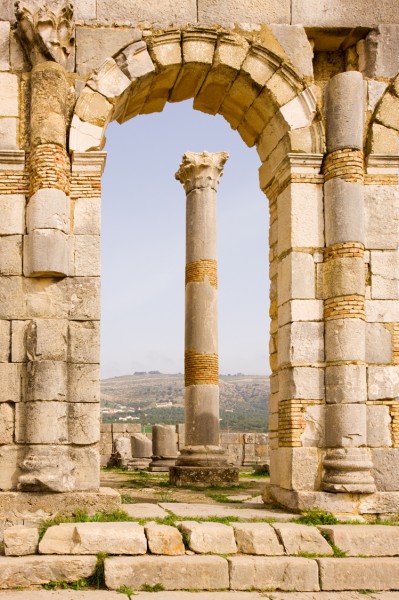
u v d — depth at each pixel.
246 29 14.66
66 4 13.72
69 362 13.02
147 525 11.19
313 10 14.84
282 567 10.46
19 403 12.91
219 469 21.31
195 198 23.80
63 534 10.75
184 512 12.92
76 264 13.34
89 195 13.58
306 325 13.97
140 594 9.85
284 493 13.82
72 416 12.85
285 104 14.56
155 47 14.33
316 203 14.34
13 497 12.20
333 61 15.49
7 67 13.87
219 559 10.48
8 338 13.05
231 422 153.12
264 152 15.84
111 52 14.16
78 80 13.99
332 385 13.69
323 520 12.45
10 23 14.01
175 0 14.55
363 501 13.22
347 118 14.29
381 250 14.27
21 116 13.81
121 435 36.25
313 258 14.18
